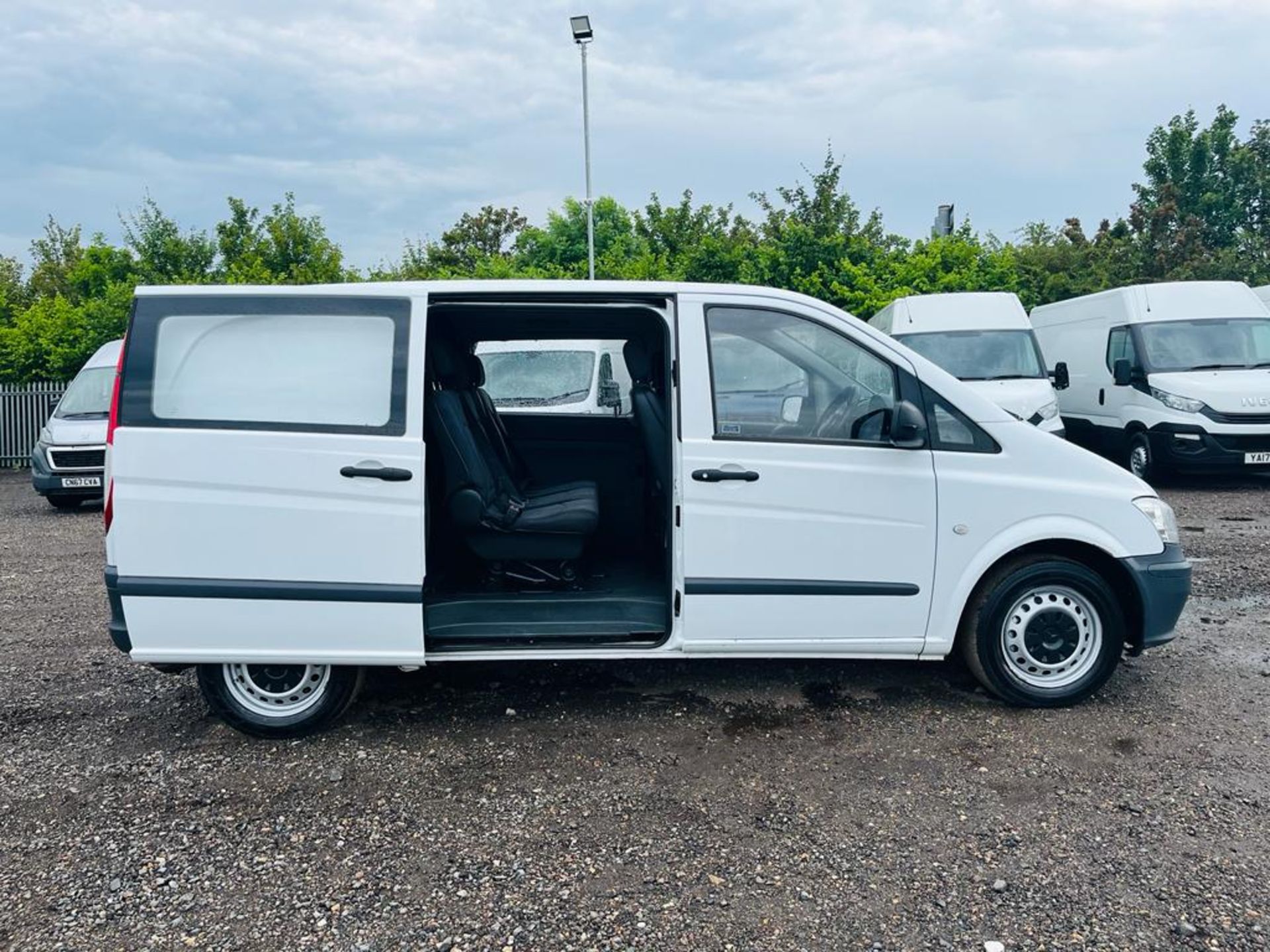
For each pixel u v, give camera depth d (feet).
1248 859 11.00
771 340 14.60
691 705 15.84
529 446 19.89
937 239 63.77
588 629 14.79
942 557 14.71
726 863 11.12
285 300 14.01
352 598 13.91
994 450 14.83
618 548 19.48
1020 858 11.12
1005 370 39.52
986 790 12.75
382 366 13.97
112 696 16.84
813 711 15.52
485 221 106.11
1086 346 46.57
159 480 13.71
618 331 17.67
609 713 15.55
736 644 14.57
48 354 63.87
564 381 32.01
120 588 13.74
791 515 14.40
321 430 13.85
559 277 72.13
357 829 12.02
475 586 16.07
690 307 14.52
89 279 77.20
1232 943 9.50
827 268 60.85
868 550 14.57
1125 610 15.61
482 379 18.83
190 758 14.17
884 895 10.44
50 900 10.60
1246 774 13.11
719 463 14.24
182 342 13.91
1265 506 34.96
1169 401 39.27
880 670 17.31
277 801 12.78
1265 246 103.76
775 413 14.51
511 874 10.96
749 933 9.83
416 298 14.12
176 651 13.91
